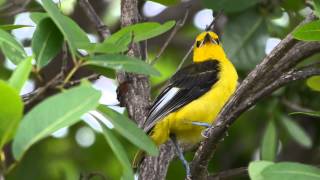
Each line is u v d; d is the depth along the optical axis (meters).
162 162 10.32
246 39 12.34
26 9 12.45
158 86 13.68
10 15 12.51
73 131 14.54
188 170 9.21
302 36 7.67
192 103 11.20
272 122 12.22
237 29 12.38
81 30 7.20
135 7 10.59
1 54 14.43
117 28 15.51
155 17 15.39
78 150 14.52
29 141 5.98
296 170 7.14
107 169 14.54
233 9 11.78
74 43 7.07
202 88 11.37
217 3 11.77
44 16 8.20
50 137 14.50
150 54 15.81
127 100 10.37
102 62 6.98
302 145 14.26
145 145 6.62
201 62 12.11
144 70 7.00
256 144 14.82
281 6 12.92
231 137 14.96
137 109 10.27
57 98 6.16
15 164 5.99
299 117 14.88
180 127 11.11
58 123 6.07
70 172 13.72
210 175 9.95
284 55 8.77
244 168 10.01
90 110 6.25
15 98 5.84
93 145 14.53
